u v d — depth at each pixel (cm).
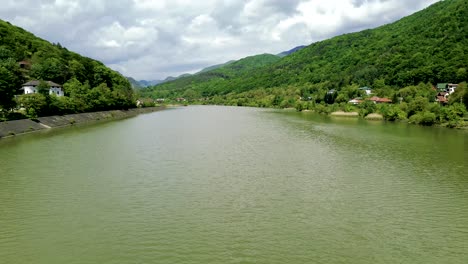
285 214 3056
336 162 5000
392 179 4106
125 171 4541
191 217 3003
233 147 6322
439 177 4181
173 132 8700
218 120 12406
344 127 9494
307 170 4550
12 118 8738
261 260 2298
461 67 15388
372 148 6084
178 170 4588
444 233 2689
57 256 2358
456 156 5362
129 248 2467
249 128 9481
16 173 4428
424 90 14438
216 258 2327
